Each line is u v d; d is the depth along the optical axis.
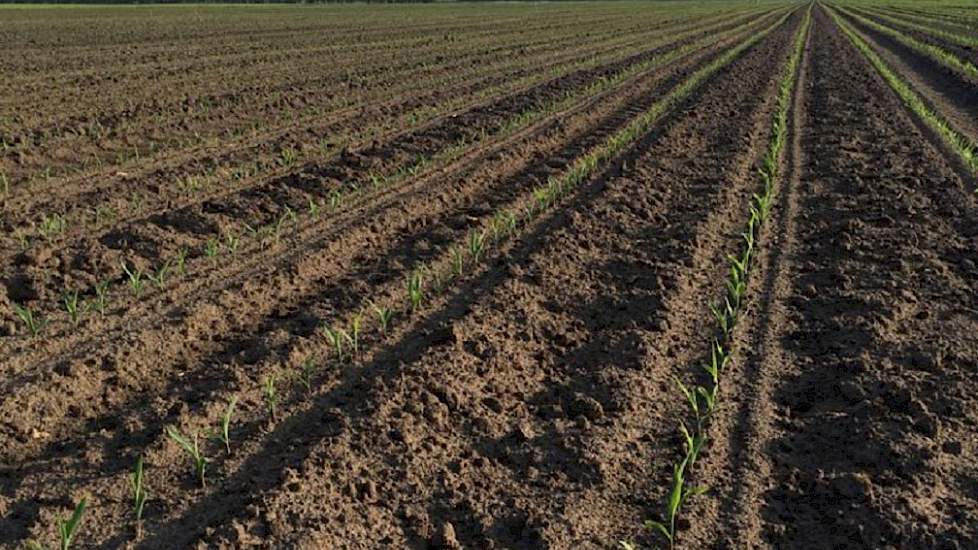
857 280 7.34
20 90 15.94
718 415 5.22
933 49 26.81
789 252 8.15
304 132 12.94
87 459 4.66
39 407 5.14
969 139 12.91
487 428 5.05
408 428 4.95
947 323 6.46
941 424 5.07
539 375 5.75
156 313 6.46
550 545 4.07
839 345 6.12
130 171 10.45
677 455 4.81
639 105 16.19
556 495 4.46
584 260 7.84
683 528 4.18
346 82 18.52
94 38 27.89
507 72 21.02
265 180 10.26
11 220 8.41
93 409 5.26
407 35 33.09
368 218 8.69
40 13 41.81
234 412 5.16
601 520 4.27
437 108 15.35
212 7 53.12
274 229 8.41
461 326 6.25
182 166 10.63
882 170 11.04
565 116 14.49
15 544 3.98
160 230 8.18
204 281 7.11
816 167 11.39
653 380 5.66
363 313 6.57
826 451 4.85
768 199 9.61
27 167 10.50
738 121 14.54
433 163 11.05
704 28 42.09
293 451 4.74
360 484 4.44
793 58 24.81
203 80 18.23
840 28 41.00
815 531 4.19
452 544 4.05
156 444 4.76
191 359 5.93
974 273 7.42
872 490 4.44
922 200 9.59
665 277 7.38
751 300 6.98
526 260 7.68
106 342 5.95
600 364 5.91
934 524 4.18
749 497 4.44
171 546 4.00
